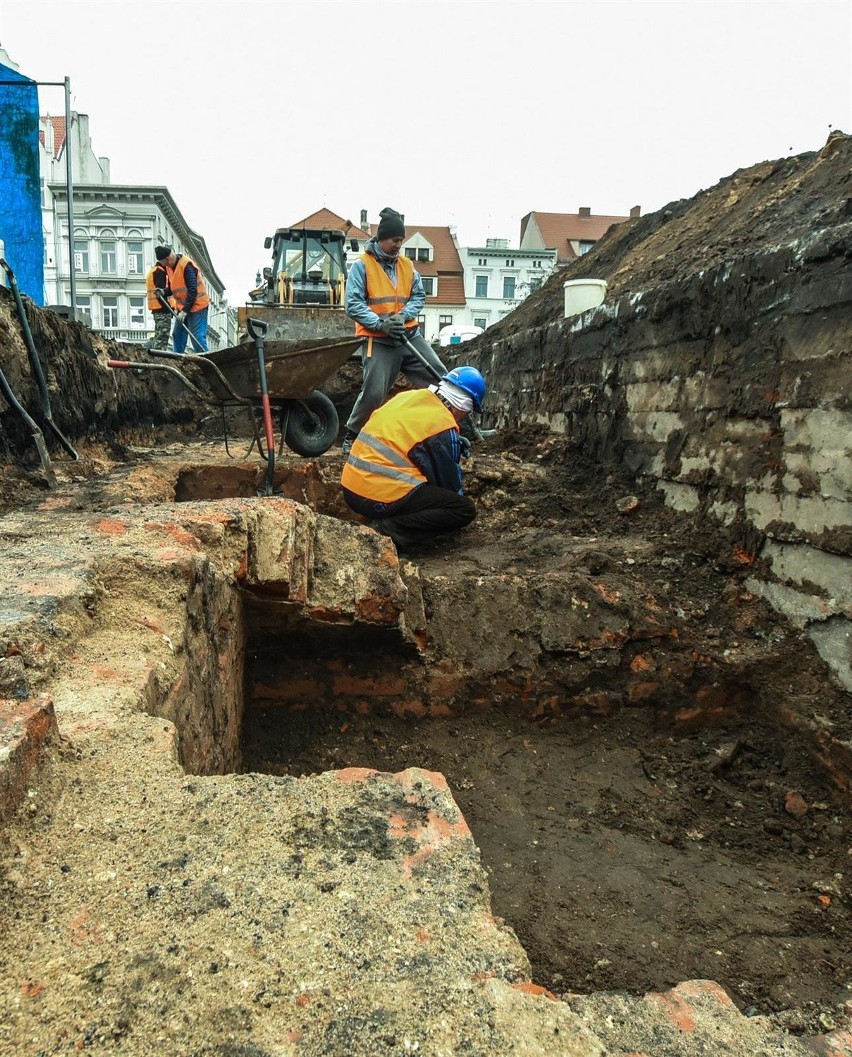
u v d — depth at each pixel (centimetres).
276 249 1195
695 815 311
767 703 360
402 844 144
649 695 370
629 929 243
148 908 124
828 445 349
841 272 344
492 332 1217
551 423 716
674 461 494
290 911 125
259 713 364
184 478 555
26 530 295
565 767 340
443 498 451
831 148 648
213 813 148
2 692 159
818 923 251
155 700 198
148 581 244
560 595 388
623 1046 119
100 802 148
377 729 362
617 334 582
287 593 324
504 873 268
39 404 502
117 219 3150
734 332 430
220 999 108
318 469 577
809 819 308
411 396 459
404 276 545
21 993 107
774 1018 207
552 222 4578
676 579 420
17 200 714
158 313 816
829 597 351
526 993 113
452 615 383
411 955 118
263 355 464
